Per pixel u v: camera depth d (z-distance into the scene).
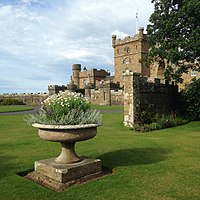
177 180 5.15
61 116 5.33
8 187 4.79
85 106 5.83
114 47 65.50
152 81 15.73
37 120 5.52
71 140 5.19
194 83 17.80
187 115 18.17
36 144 8.95
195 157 7.07
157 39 17.55
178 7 17.27
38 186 4.84
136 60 60.16
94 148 8.23
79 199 4.25
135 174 5.54
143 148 8.26
